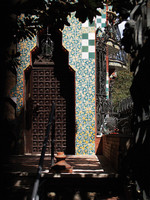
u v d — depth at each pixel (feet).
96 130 26.63
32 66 28.12
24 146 26.71
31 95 27.84
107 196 14.14
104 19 33.53
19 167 17.28
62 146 27.45
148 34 9.30
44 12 14.39
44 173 14.56
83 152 26.09
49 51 27.68
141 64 9.82
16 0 13.29
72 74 28.02
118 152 14.96
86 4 13.16
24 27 15.11
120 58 46.34
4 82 26.76
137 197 10.01
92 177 14.42
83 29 27.20
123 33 10.75
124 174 13.64
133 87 10.41
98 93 27.96
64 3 13.92
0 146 26.13
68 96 27.91
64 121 27.76
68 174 14.48
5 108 26.76
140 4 10.12
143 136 9.73
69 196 14.33
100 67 28.48
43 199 13.87
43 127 27.76
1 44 14.83
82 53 27.02
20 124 26.68
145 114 9.78
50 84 28.14
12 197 13.38
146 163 9.34
